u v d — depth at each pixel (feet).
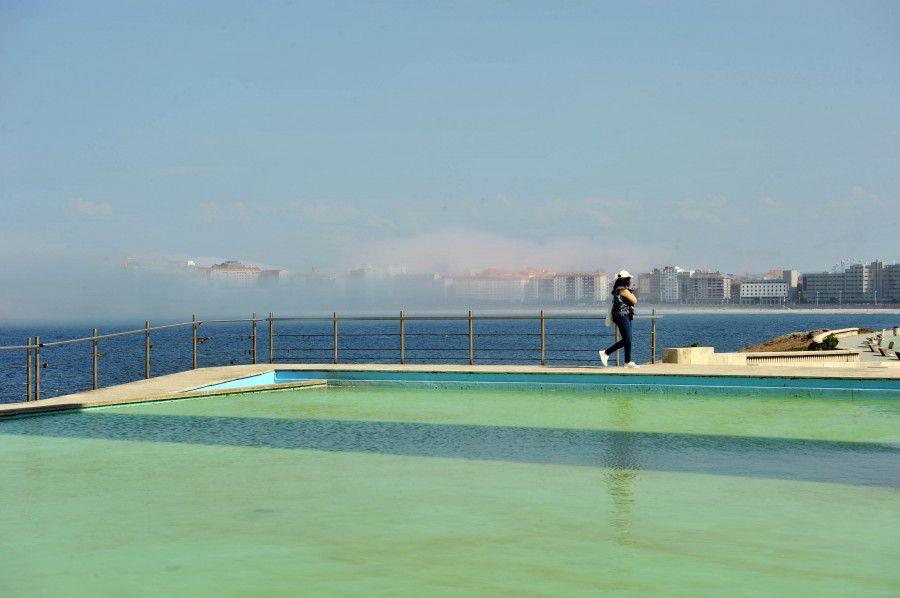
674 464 23.66
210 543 15.51
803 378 42.29
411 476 22.07
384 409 37.32
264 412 36.32
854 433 29.53
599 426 31.53
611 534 16.11
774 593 12.55
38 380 38.70
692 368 47.37
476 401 40.42
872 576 13.41
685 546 15.24
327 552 14.88
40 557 14.64
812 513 17.79
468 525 16.84
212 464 23.91
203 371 50.06
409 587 12.84
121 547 15.25
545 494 19.77
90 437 29.27
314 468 23.25
